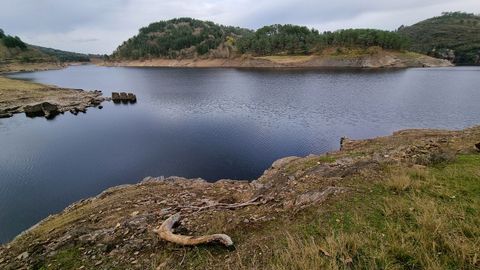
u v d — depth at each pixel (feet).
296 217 20.43
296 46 517.55
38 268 18.35
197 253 17.31
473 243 14.26
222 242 17.58
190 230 20.56
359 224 17.69
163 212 24.64
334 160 37.86
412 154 33.96
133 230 21.42
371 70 339.77
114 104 155.22
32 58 582.76
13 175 64.23
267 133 88.89
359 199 21.21
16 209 50.65
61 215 33.76
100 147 81.51
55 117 125.49
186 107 137.90
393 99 139.74
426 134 52.29
